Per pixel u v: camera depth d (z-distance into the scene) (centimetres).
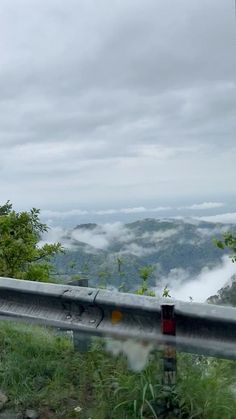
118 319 345
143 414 298
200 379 306
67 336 375
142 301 333
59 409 314
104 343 345
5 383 336
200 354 309
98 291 354
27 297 393
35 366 347
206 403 295
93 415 303
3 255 614
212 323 307
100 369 332
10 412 313
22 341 374
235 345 301
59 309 376
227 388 310
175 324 316
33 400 321
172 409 296
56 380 333
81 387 331
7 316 400
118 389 306
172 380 303
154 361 316
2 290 405
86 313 362
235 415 295
